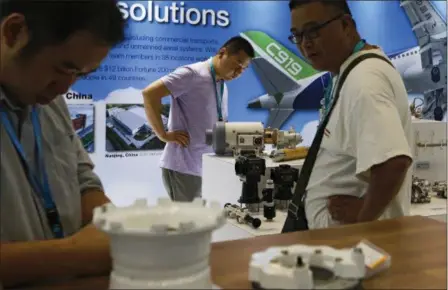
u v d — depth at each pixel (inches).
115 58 143.1
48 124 40.7
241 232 81.1
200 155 127.4
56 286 30.0
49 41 30.4
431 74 175.0
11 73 32.9
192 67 124.1
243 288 27.9
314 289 24.7
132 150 148.1
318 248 28.7
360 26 171.8
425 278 30.1
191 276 23.5
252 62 159.3
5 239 34.1
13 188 34.4
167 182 132.1
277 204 91.4
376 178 53.4
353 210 57.4
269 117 164.1
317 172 62.2
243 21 158.1
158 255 22.8
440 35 172.7
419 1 173.2
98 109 142.9
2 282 29.6
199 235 23.6
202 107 125.6
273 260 27.0
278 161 99.3
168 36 149.6
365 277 29.3
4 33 30.5
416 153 98.1
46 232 37.7
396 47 174.7
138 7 144.3
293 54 163.2
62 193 39.5
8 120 36.0
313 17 59.5
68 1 29.8
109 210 25.5
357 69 56.1
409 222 43.0
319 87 166.9
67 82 34.0
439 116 172.7
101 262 30.8
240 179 91.4
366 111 53.6
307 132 167.8
